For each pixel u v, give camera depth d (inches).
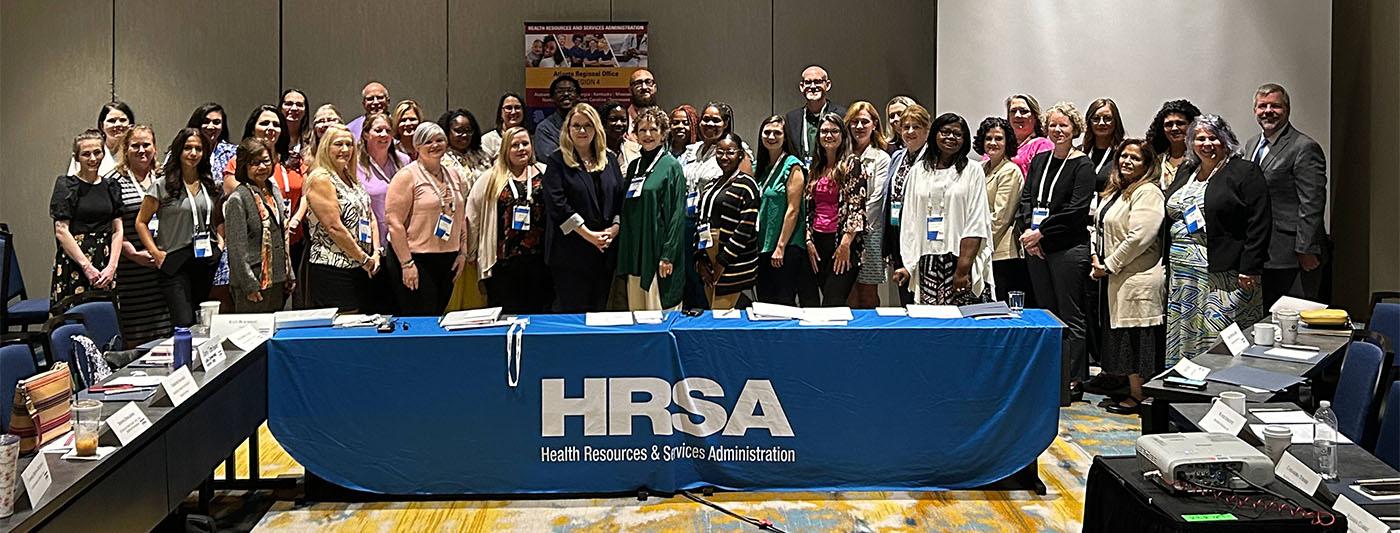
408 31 339.3
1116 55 284.7
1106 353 240.4
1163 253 232.1
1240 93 278.5
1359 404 149.3
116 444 119.5
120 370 156.1
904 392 177.8
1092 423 227.0
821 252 247.1
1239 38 277.7
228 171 230.4
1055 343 176.6
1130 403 235.8
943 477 180.2
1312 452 124.4
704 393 178.1
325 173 225.5
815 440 178.9
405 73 339.9
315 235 227.6
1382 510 107.3
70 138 336.8
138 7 335.0
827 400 178.1
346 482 177.6
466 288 243.9
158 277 231.6
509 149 235.9
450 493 179.0
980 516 170.7
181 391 138.3
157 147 337.4
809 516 171.2
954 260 232.5
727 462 179.6
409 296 234.7
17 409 119.6
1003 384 177.2
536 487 179.2
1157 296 231.3
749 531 165.0
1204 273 222.7
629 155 272.4
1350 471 118.6
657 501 177.9
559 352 175.9
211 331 175.2
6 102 336.2
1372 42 271.3
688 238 257.9
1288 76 276.5
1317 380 200.1
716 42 339.6
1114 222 233.8
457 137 260.4
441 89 339.9
